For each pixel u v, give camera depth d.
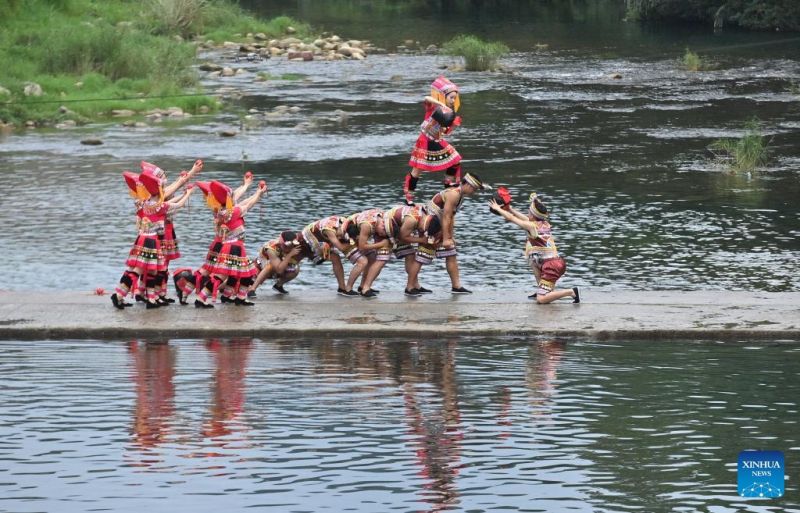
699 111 56.34
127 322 21.16
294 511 13.59
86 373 18.73
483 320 21.38
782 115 54.62
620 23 103.12
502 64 75.94
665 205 36.06
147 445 15.59
